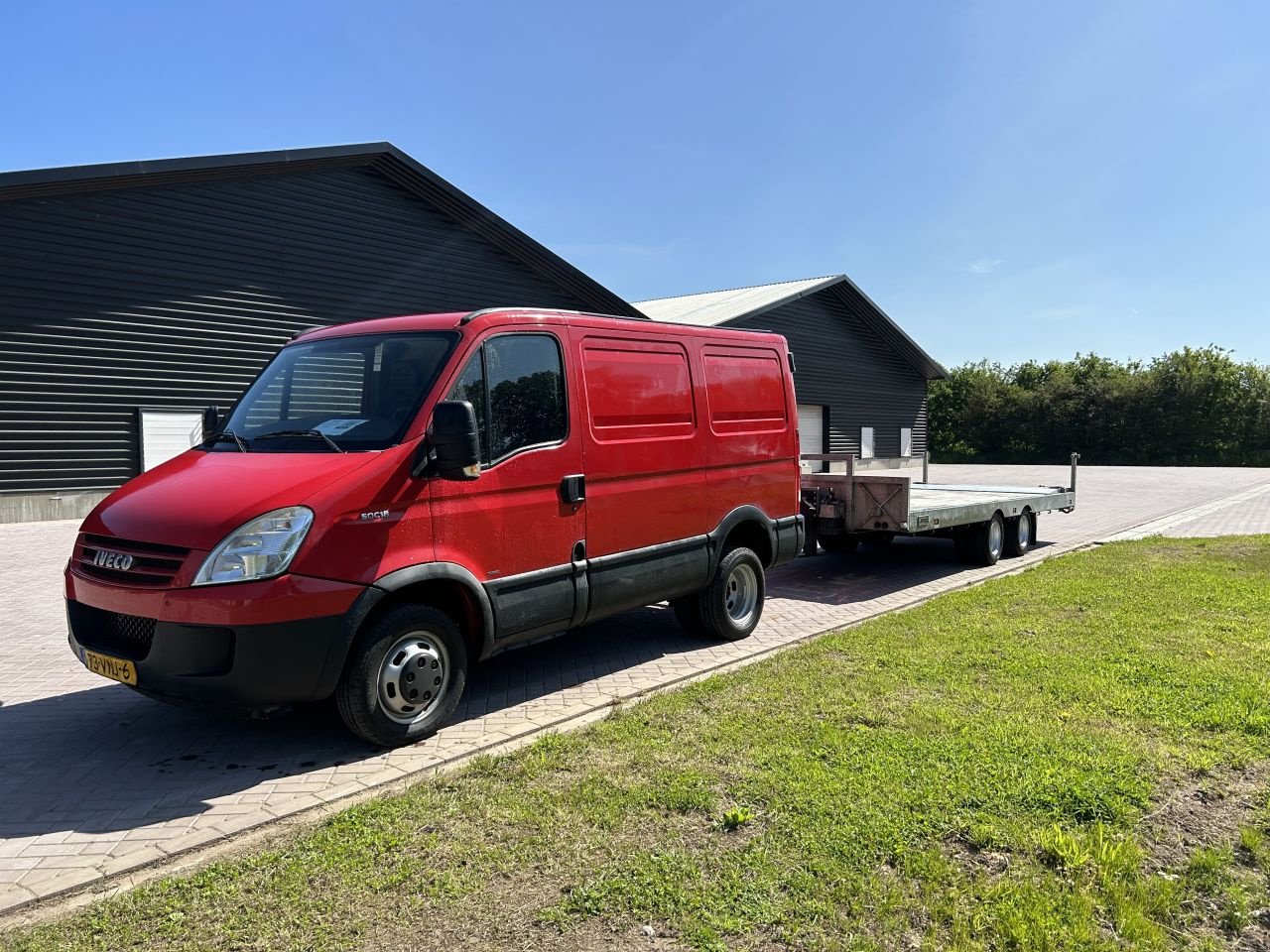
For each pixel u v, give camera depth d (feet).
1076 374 163.73
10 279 44.37
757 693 16.58
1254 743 13.70
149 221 48.85
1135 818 11.19
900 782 12.23
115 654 13.67
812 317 99.45
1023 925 8.85
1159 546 37.58
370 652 14.12
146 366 49.14
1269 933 8.94
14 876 10.73
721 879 9.88
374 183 58.65
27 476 45.37
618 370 18.79
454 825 11.37
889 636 21.17
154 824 12.16
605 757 13.53
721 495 21.49
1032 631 21.43
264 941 8.90
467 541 15.43
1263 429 139.85
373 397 16.10
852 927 8.96
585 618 17.93
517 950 8.71
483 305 65.21
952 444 173.47
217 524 13.07
